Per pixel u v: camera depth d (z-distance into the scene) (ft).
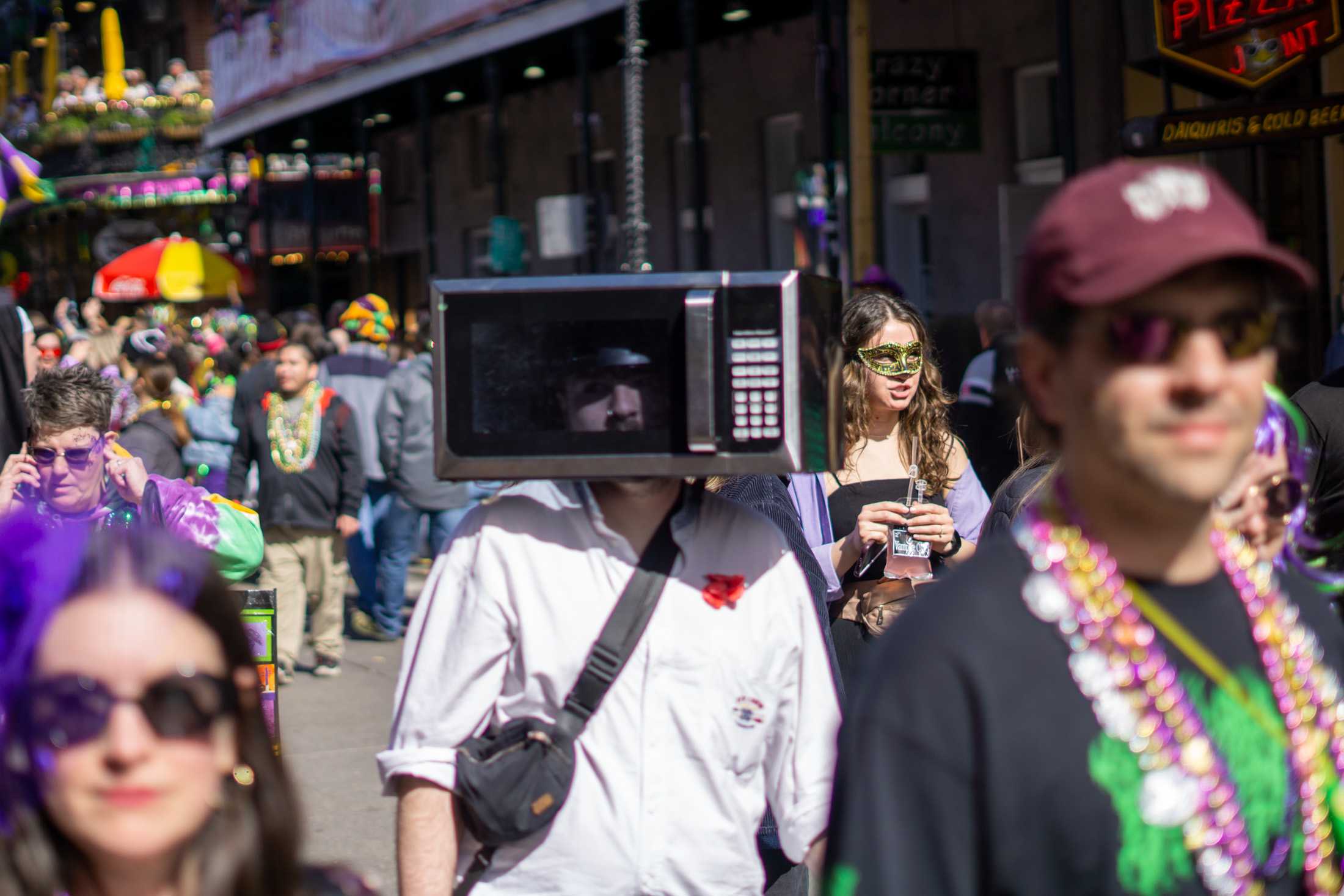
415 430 48.75
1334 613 9.04
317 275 113.91
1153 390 7.75
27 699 7.56
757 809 12.65
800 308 12.16
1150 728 7.98
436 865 12.03
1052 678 8.00
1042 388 8.42
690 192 91.45
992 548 8.42
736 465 12.13
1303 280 7.66
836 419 12.85
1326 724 8.45
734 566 12.56
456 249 117.50
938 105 56.90
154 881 7.91
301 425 43.11
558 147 102.06
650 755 12.09
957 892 7.90
